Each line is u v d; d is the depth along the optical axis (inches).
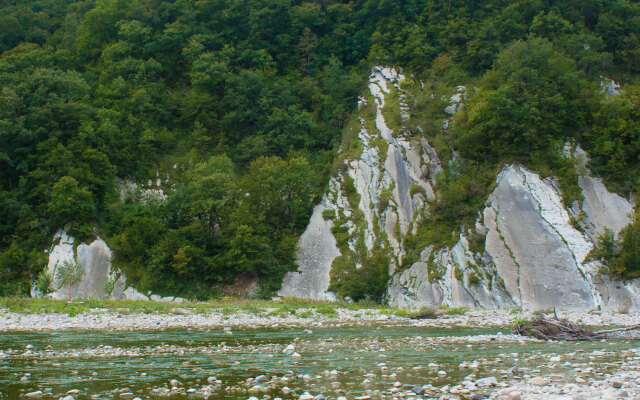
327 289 2224.4
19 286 2017.7
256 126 2957.7
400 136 2657.5
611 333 1025.5
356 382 578.9
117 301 1843.0
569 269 1973.4
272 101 2974.9
